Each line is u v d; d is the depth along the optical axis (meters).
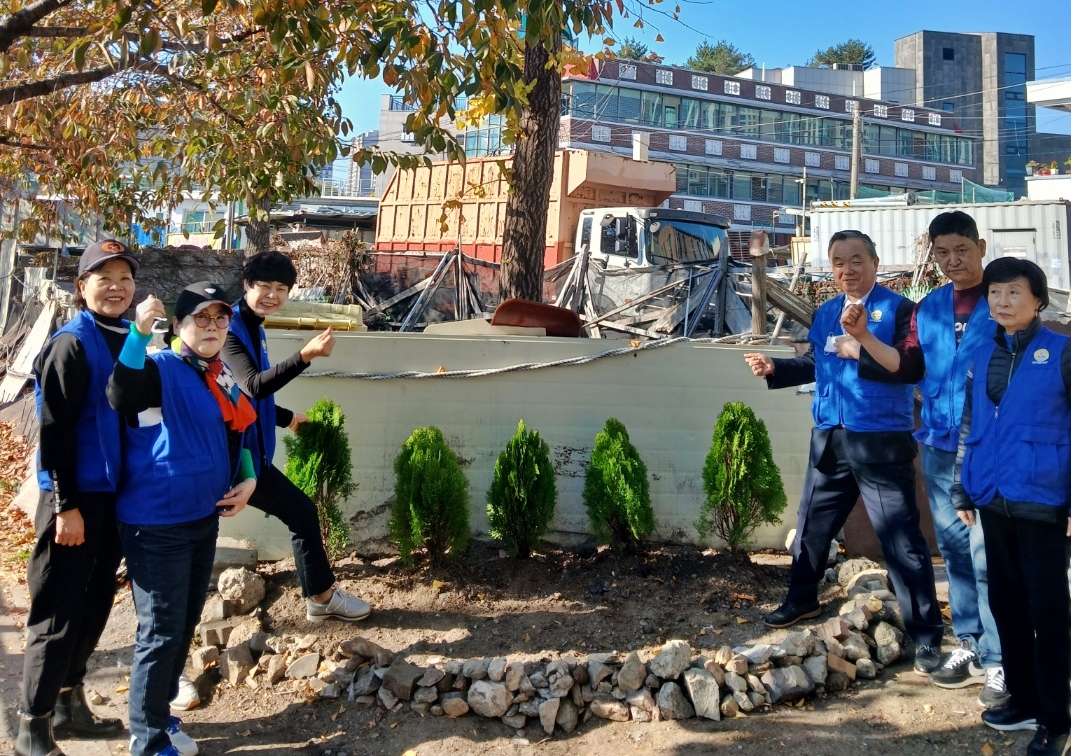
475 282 12.29
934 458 3.92
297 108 6.04
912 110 55.91
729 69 75.12
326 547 4.62
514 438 4.75
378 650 3.94
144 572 3.18
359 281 13.39
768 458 4.75
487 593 4.50
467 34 5.35
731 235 34.47
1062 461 3.16
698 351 5.43
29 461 8.38
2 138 8.41
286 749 3.49
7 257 17.62
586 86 44.84
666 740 3.48
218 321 3.32
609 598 4.47
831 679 3.87
